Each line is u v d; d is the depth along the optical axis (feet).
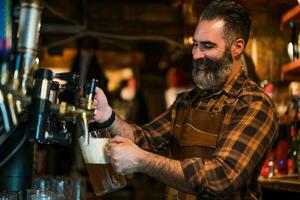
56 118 5.44
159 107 17.57
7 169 6.04
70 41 13.24
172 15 12.87
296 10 8.63
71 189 7.82
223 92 6.31
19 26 4.89
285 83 9.75
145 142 7.02
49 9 11.29
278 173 9.26
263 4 9.29
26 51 4.83
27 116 5.08
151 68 17.28
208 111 6.37
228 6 6.27
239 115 5.94
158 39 12.92
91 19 12.60
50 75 5.09
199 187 5.28
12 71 4.80
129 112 17.16
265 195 8.88
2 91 4.55
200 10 10.09
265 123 5.79
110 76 17.47
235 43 6.26
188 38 11.38
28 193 5.87
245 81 6.34
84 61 13.67
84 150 5.87
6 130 4.83
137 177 17.85
